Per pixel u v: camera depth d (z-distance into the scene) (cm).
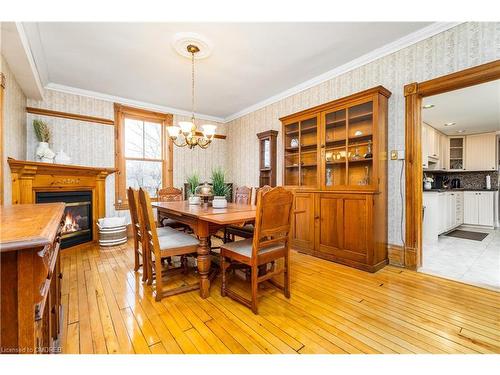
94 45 252
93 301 187
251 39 244
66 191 323
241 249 187
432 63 230
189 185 442
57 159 330
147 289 210
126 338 142
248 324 157
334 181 302
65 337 142
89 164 378
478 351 130
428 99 341
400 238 259
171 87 368
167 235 227
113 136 402
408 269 253
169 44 252
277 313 170
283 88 376
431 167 511
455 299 189
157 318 164
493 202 485
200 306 181
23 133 313
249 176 475
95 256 301
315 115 312
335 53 273
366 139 271
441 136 529
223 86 366
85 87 364
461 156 554
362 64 283
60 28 222
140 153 436
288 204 184
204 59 283
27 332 65
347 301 187
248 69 310
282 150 366
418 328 152
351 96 265
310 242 307
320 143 304
